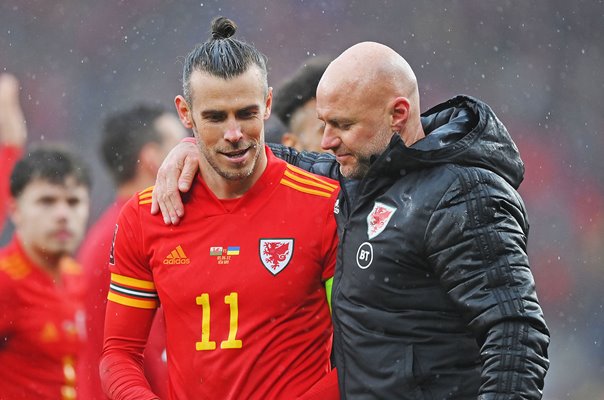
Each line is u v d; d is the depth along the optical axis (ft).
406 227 34.94
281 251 39.65
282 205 40.14
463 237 33.94
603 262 169.58
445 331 35.45
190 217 40.42
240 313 39.42
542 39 198.49
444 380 35.50
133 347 41.83
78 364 55.36
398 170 35.47
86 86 189.88
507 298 33.22
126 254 41.37
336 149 36.50
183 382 40.14
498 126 36.04
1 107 66.85
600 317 159.53
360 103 35.42
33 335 54.29
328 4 195.42
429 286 35.29
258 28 193.57
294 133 60.34
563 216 175.73
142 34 190.90
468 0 199.00
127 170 59.82
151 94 190.29
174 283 40.09
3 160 66.69
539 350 33.09
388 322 35.58
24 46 190.08
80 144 184.65
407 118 36.06
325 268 39.93
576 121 194.39
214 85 37.09
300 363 39.55
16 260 54.19
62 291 55.26
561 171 184.96
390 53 36.17
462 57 198.80
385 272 35.42
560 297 162.30
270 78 192.54
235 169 38.04
